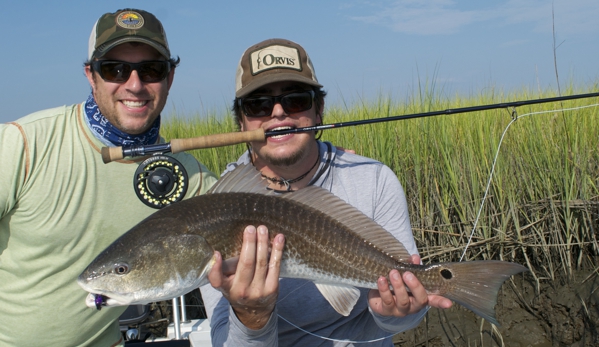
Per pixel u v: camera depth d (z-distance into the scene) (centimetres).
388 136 234
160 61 98
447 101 271
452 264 83
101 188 96
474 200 209
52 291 96
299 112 98
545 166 217
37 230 93
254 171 87
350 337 96
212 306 96
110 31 94
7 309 97
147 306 144
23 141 91
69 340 99
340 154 105
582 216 204
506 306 194
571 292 186
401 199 99
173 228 77
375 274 85
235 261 79
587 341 175
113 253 77
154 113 101
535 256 207
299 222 84
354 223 88
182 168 100
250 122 99
